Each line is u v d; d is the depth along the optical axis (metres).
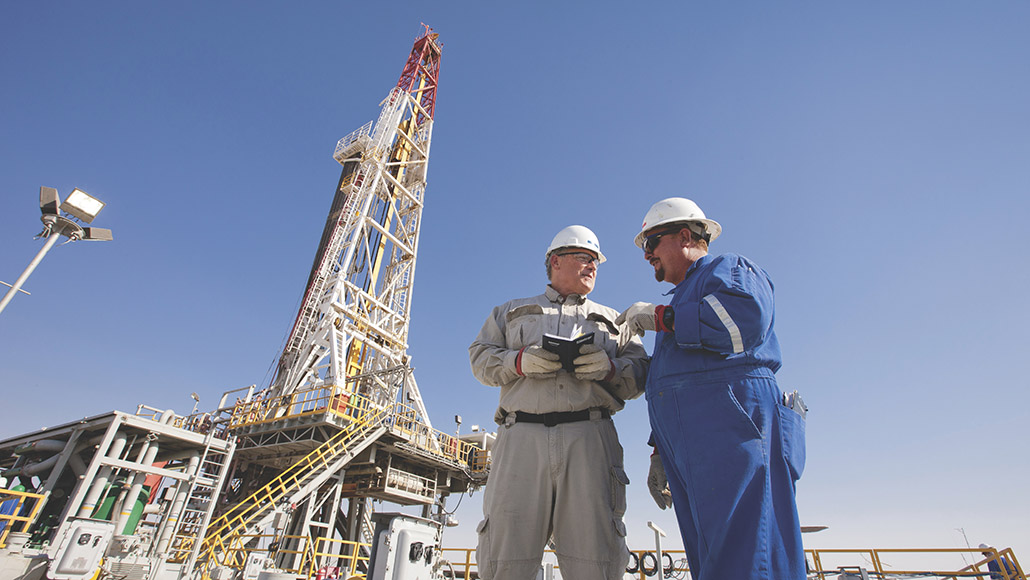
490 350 3.31
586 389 2.97
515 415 3.08
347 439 18.08
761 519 1.82
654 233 2.87
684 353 2.27
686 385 2.20
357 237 28.34
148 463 10.91
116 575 9.22
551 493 2.86
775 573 1.75
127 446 10.99
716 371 2.15
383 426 18.91
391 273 32.16
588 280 3.53
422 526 4.80
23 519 8.18
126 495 10.49
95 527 8.84
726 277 2.18
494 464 3.09
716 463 1.96
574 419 2.96
